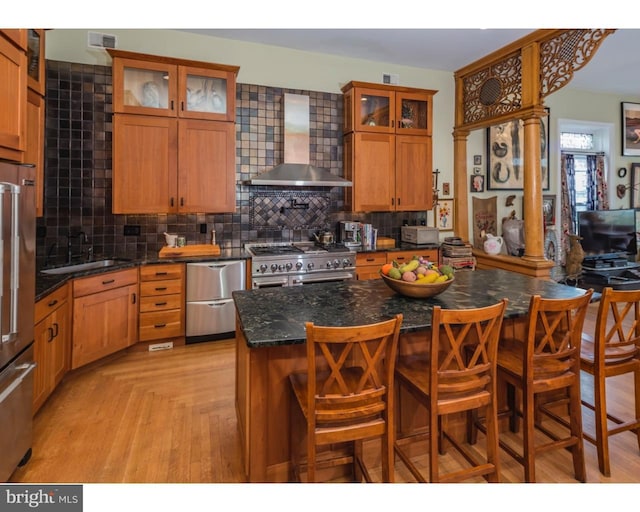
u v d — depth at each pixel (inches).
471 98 196.4
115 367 126.0
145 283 136.2
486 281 106.0
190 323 143.4
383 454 64.3
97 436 88.6
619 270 216.1
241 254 152.0
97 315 121.3
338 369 58.9
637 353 81.7
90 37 146.9
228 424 94.1
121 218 152.7
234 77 152.6
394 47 173.9
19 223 73.8
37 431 90.2
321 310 77.9
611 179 250.1
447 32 158.6
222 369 125.2
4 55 77.2
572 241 215.2
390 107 178.7
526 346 71.1
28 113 106.9
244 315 74.2
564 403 94.5
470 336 85.6
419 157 184.9
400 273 86.4
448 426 87.0
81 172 146.3
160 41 156.4
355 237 180.1
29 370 76.2
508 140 218.5
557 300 70.6
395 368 75.2
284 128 167.6
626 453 83.1
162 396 107.5
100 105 147.3
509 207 221.0
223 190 154.1
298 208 179.9
